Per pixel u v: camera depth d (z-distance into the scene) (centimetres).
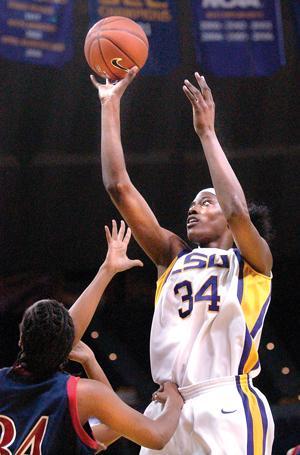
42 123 1739
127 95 1747
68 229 1784
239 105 1770
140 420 493
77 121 1748
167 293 591
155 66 1374
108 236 579
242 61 1399
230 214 557
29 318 480
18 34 1366
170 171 1778
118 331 1655
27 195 1762
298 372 1666
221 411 540
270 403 1609
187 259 603
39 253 1780
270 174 1788
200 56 1398
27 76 1706
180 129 1773
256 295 573
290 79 1745
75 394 476
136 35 645
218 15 1404
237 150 1784
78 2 1639
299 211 1789
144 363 1630
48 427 470
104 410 482
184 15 1673
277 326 1750
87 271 1792
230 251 602
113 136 614
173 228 1780
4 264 1767
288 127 1778
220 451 531
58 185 1770
